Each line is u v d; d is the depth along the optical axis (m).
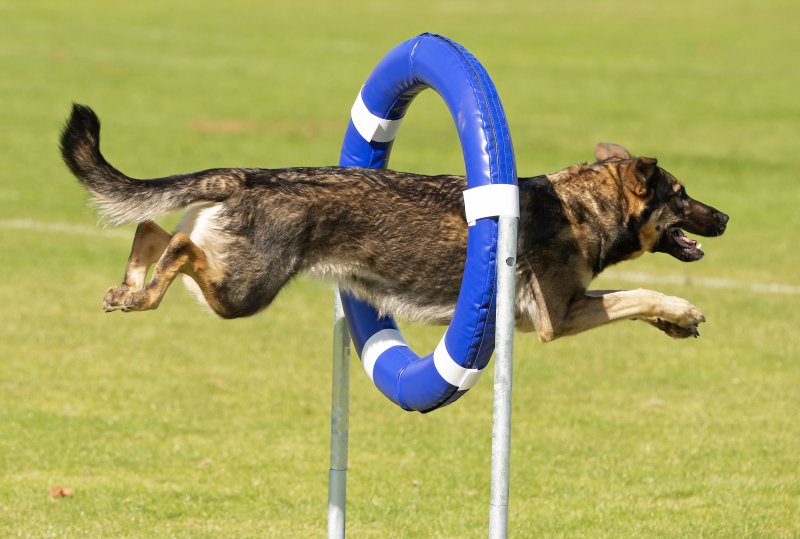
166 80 32.12
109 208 7.52
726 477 10.30
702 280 17.53
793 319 15.46
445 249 7.89
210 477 10.20
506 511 6.54
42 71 32.34
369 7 45.12
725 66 35.56
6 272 16.77
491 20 42.59
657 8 45.50
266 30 40.19
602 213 8.31
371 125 8.20
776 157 25.72
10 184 22.03
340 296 8.18
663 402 12.40
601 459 10.77
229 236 7.54
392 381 7.61
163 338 14.34
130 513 9.27
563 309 8.13
